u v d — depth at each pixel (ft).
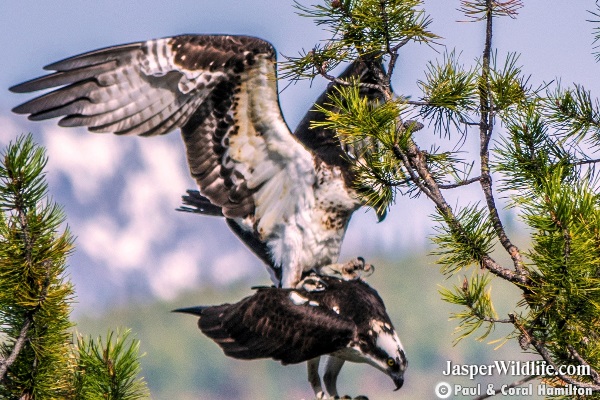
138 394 31.22
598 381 29.99
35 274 31.04
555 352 31.42
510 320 30.89
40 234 31.24
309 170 41.86
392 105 32.76
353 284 40.50
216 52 40.37
